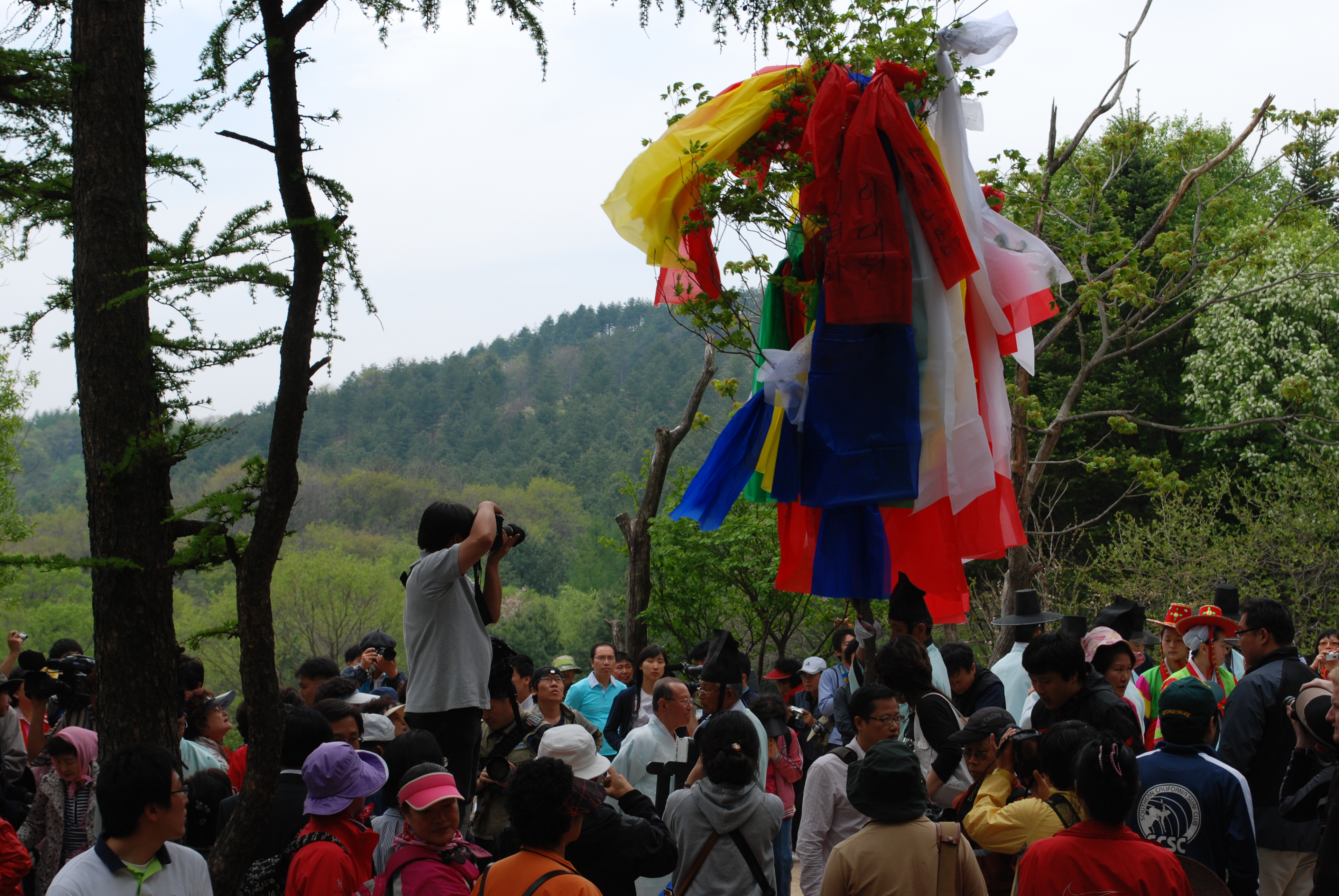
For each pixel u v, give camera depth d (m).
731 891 3.88
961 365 4.92
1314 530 15.38
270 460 3.44
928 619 5.29
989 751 3.99
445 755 4.25
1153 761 3.97
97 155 3.98
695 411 11.05
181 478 70.88
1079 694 4.29
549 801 3.26
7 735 6.39
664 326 166.50
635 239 5.32
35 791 5.91
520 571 65.31
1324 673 5.74
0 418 18.20
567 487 81.00
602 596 44.59
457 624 4.25
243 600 3.49
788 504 5.51
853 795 3.48
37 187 4.58
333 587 40.22
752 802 3.94
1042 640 4.34
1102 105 10.93
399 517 72.19
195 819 4.50
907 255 4.72
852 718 4.65
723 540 11.99
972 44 5.25
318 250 3.40
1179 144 11.34
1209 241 19.34
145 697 3.83
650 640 13.02
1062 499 22.47
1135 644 7.12
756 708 5.89
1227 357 20.80
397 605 40.84
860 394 4.82
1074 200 11.09
